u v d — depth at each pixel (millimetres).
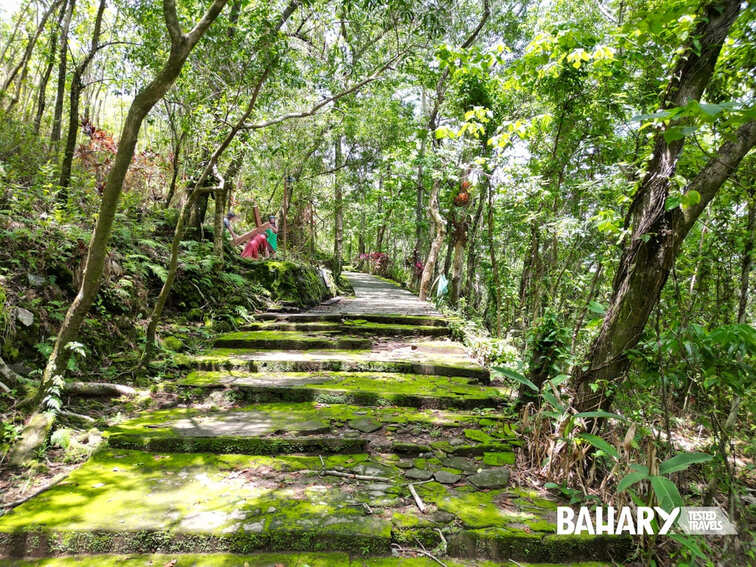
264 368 4941
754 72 2924
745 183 3416
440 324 7156
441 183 11070
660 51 4035
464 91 7938
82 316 3256
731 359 2672
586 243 6430
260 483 2873
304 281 8688
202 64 4965
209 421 3664
